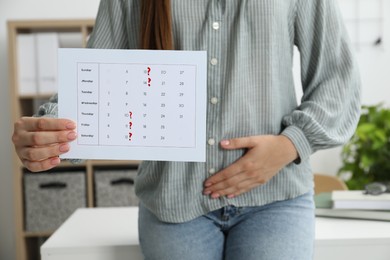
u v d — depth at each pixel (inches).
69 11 109.9
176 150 31.4
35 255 106.1
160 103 31.2
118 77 31.1
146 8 34.4
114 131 31.4
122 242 41.8
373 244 41.0
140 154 31.6
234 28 33.8
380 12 109.8
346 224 45.7
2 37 109.5
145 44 34.4
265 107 34.3
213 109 34.0
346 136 35.4
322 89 36.0
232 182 33.5
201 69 30.9
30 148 30.5
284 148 33.4
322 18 36.2
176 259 35.2
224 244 36.6
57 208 96.6
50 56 97.3
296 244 33.3
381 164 92.4
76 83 31.2
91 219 50.4
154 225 36.6
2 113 110.0
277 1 34.2
